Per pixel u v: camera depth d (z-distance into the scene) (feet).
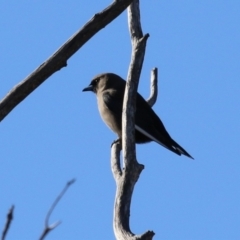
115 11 29.60
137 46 33.68
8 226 15.30
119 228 28.22
